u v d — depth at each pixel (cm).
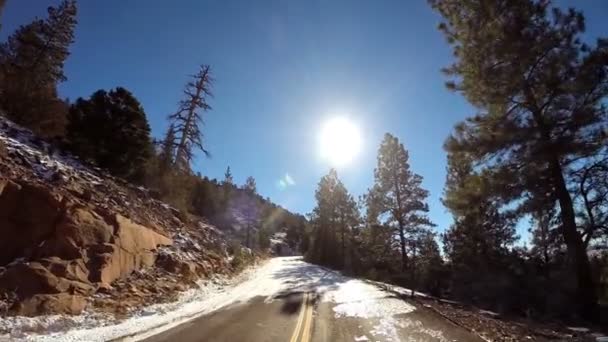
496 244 2350
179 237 2153
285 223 11969
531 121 1599
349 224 5484
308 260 5638
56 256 1184
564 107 1516
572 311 1453
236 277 2336
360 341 929
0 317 884
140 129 2480
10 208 1181
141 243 1642
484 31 1705
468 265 2389
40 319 919
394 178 3697
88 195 1564
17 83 2409
